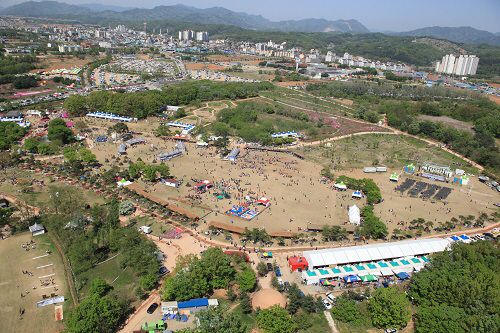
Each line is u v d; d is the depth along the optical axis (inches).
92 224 7667.3
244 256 6727.4
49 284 6018.7
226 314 5098.4
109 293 5787.4
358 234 7677.2
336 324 5329.7
